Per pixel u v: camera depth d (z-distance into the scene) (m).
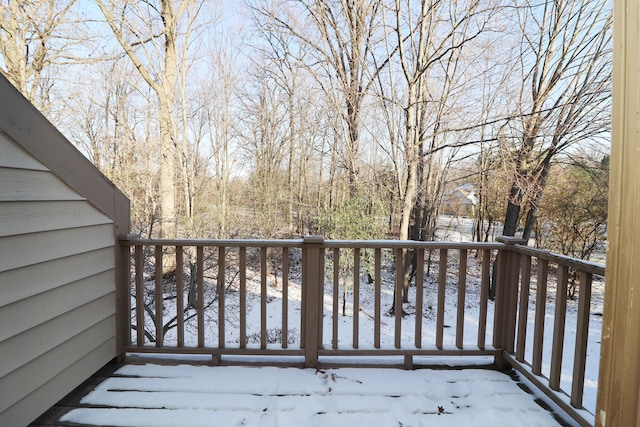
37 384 1.60
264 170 13.15
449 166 11.22
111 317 2.14
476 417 1.71
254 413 1.72
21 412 1.52
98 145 9.41
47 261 1.65
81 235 1.88
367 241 2.18
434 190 12.13
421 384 2.00
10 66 6.93
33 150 1.58
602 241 11.25
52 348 1.68
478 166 9.87
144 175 8.99
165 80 8.90
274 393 1.89
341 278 10.21
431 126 9.20
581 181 11.48
